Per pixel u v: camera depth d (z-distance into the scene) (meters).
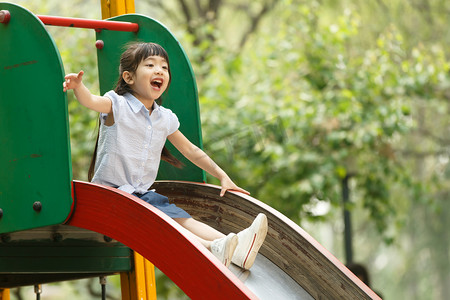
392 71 11.27
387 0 15.63
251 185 11.23
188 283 3.75
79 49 10.77
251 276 4.34
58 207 4.23
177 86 5.21
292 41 11.41
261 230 4.20
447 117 16.58
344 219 11.17
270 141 11.32
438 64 11.90
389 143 11.79
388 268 28.94
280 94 11.79
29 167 4.36
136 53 4.62
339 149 11.14
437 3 16.09
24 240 5.07
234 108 11.19
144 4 17.16
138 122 4.61
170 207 4.52
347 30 11.45
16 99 4.40
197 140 5.07
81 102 4.28
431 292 27.09
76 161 10.52
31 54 4.31
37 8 11.30
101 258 5.46
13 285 6.18
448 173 18.08
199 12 16.38
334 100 10.92
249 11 16.97
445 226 23.19
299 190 10.67
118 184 4.59
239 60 11.73
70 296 18.33
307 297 4.29
